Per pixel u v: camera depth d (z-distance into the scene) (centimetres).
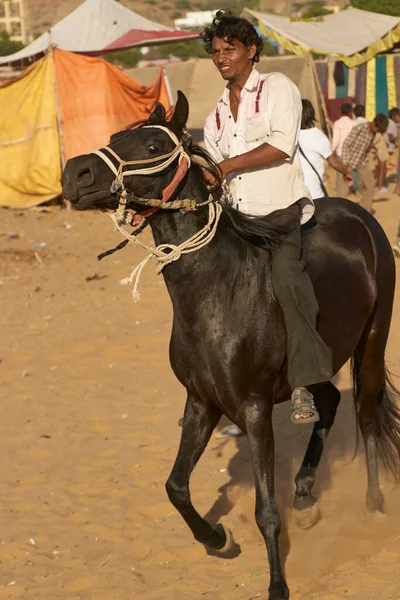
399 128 3027
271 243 714
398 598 688
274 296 702
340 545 804
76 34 3706
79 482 995
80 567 803
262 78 733
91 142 2970
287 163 745
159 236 685
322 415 866
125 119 3012
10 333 1609
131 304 1761
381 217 2525
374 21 4266
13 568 813
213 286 682
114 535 862
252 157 711
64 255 2294
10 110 3012
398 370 1263
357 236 834
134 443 1095
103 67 2944
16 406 1252
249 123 733
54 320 1677
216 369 683
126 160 648
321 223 822
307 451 858
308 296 696
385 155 3058
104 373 1368
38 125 2978
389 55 4116
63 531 881
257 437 691
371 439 873
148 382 1316
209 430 727
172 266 681
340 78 4159
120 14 3850
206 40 741
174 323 709
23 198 3045
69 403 1252
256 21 4362
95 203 656
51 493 972
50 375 1375
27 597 751
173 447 1071
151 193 663
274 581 675
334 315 767
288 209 741
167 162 659
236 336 680
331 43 4031
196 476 988
